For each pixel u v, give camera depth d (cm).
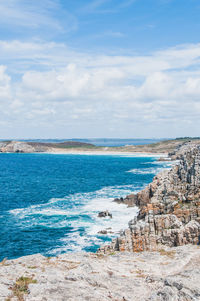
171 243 2800
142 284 1526
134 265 1903
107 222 4784
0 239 4091
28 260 1942
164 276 1700
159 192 4366
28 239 4094
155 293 1300
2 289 1355
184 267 1892
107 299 1318
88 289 1416
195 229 2748
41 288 1381
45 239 4081
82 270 1714
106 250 2980
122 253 2314
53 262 1894
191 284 1291
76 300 1282
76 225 4672
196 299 1188
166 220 3048
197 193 3812
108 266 1842
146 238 2834
